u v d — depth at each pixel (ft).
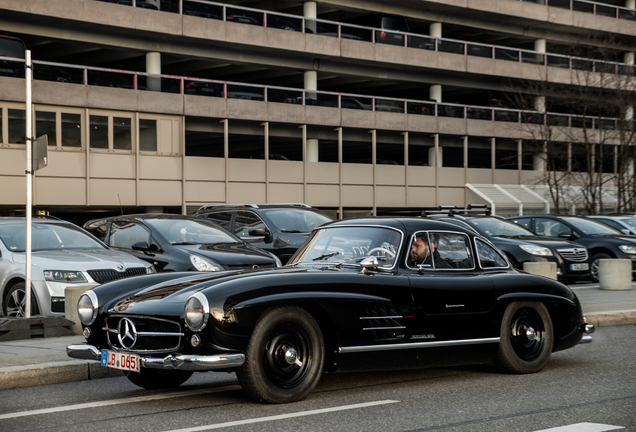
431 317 20.83
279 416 17.25
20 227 35.83
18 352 24.73
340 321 19.20
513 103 129.08
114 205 92.43
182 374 21.43
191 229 39.73
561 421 16.84
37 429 16.39
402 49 121.49
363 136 116.67
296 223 44.60
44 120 86.63
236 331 17.74
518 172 129.90
